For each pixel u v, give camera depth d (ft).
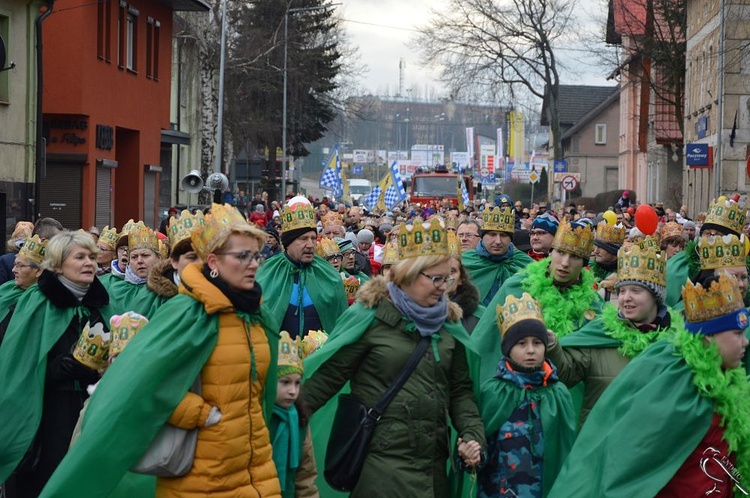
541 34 189.16
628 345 23.82
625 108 235.61
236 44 185.16
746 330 23.32
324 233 48.57
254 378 18.93
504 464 21.97
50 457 26.73
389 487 20.74
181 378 18.35
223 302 18.54
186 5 128.26
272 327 19.57
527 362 22.12
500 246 34.45
